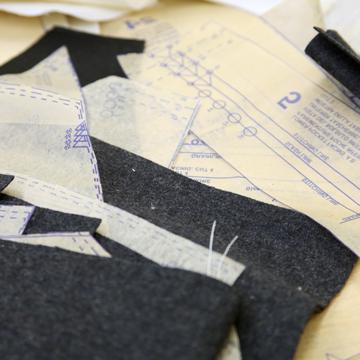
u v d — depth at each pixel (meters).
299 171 0.57
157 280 0.45
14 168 0.55
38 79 0.65
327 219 0.53
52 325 0.44
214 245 0.50
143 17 0.74
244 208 0.54
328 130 0.59
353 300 0.50
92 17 0.72
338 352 0.48
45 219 0.51
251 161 0.58
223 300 0.44
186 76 0.66
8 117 0.59
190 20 0.73
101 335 0.43
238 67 0.66
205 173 0.57
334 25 0.64
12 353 0.43
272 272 0.50
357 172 0.56
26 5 0.72
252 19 0.71
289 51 0.67
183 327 0.43
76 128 0.58
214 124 0.61
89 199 0.53
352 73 0.57
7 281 0.47
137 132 0.60
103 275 0.46
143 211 0.53
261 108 0.62
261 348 0.45
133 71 0.66
